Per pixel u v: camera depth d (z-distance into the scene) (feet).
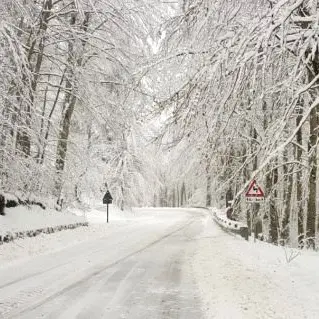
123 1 79.41
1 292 30.45
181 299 28.99
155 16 77.56
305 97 34.86
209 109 27.02
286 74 28.55
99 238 68.80
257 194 55.98
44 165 74.54
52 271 38.60
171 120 29.99
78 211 130.11
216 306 27.04
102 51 81.30
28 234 58.70
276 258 47.34
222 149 28.30
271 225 81.05
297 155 65.10
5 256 45.37
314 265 41.88
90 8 78.07
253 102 25.39
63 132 84.38
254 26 24.32
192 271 39.45
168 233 80.84
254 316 24.61
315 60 27.48
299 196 72.08
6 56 55.11
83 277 36.06
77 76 78.18
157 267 41.39
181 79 31.12
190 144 30.89
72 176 89.92
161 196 329.11
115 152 148.97
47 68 86.84
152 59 31.96
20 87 59.98
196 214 177.47
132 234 77.10
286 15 23.53
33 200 70.64
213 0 27.50
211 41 28.40
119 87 80.69
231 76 25.53
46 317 24.57
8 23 54.75
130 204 162.30
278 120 25.43
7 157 59.36
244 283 33.76
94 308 26.61
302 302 27.78
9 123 56.80
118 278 35.86
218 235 78.23
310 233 64.85
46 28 74.79
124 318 24.62
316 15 24.64
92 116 84.79
